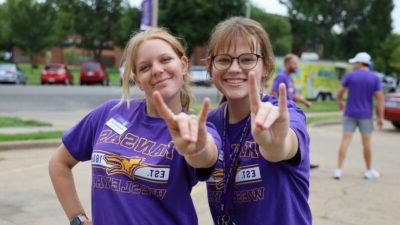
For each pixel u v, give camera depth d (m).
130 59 2.21
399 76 48.62
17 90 23.34
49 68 31.30
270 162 2.20
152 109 2.19
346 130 7.58
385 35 49.59
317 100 29.28
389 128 16.23
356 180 7.42
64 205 2.42
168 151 2.08
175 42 2.21
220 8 39.50
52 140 9.48
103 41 50.75
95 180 2.17
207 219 5.16
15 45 52.25
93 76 32.22
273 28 48.84
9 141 9.10
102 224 2.11
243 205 2.28
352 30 50.06
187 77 2.30
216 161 2.00
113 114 2.29
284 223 2.19
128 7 46.72
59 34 50.72
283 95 1.84
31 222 4.88
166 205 2.08
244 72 2.30
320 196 6.32
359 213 5.57
